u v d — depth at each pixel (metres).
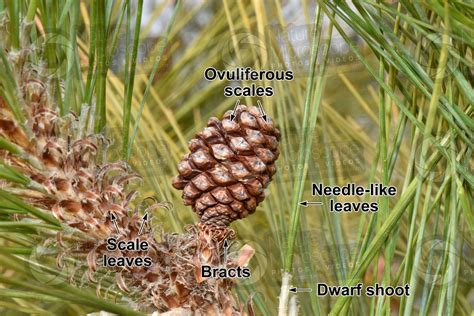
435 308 0.37
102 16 0.33
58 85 0.33
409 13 0.33
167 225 0.39
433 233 0.35
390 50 0.33
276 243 0.38
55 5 0.33
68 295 0.32
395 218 0.33
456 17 0.31
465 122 0.33
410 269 0.34
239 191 0.33
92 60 0.33
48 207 0.33
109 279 0.35
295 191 0.35
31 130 0.32
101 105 0.34
